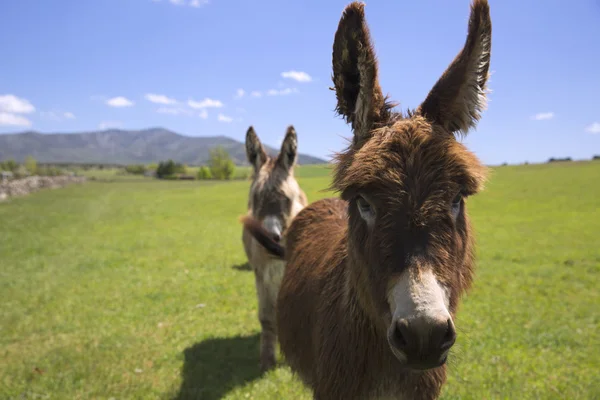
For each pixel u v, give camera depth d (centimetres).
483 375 464
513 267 1060
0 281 984
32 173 7869
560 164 6347
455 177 190
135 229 1945
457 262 192
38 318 716
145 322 690
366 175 190
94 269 1114
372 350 231
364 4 207
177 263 1195
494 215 2133
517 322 655
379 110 215
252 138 576
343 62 218
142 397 451
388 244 181
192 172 10744
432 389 241
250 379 487
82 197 4025
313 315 281
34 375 504
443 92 213
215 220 2316
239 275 1038
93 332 650
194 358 546
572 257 1150
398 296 172
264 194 528
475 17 206
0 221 2214
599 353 530
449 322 165
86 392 461
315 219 385
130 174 11806
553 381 451
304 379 308
